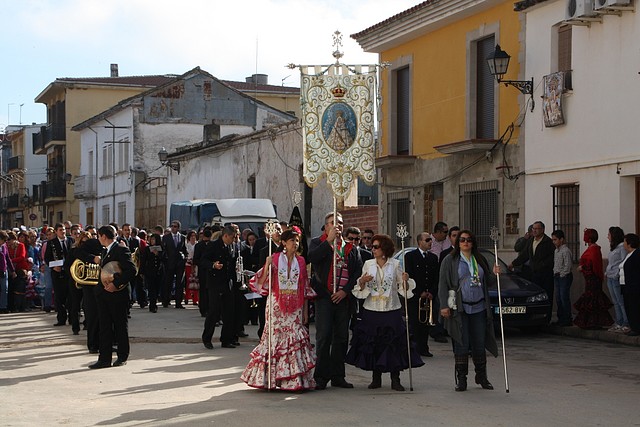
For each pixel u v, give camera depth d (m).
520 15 22.41
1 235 24.31
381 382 11.86
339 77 13.35
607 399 10.77
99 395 11.04
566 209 20.91
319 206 33.31
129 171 53.12
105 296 13.48
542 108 21.42
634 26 18.66
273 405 10.26
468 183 24.52
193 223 31.83
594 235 18.03
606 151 19.47
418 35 26.95
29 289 25.45
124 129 53.91
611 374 12.88
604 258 19.42
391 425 9.11
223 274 15.79
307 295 11.40
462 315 11.34
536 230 19.14
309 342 11.41
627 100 18.86
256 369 11.24
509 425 9.16
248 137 38.56
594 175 19.83
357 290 11.26
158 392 11.24
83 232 18.17
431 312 14.46
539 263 18.94
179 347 16.08
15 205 80.25
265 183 37.28
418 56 27.08
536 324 17.69
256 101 54.81
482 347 11.48
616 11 18.89
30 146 79.38
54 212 69.44
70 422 9.34
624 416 9.71
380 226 28.92
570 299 20.11
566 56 20.97
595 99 19.80
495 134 23.41
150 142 52.78
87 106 63.38
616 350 15.75
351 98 13.35
